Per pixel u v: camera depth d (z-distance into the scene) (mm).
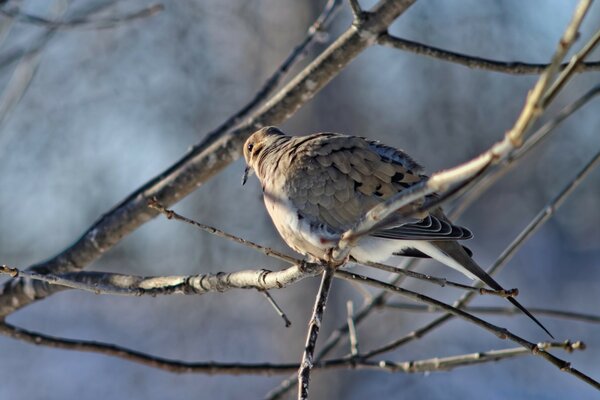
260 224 16391
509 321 17375
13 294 6383
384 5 5809
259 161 6707
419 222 5750
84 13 8648
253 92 16672
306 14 15727
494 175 6883
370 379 14914
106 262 16875
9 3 7219
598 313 17938
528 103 2912
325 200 5859
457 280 15984
